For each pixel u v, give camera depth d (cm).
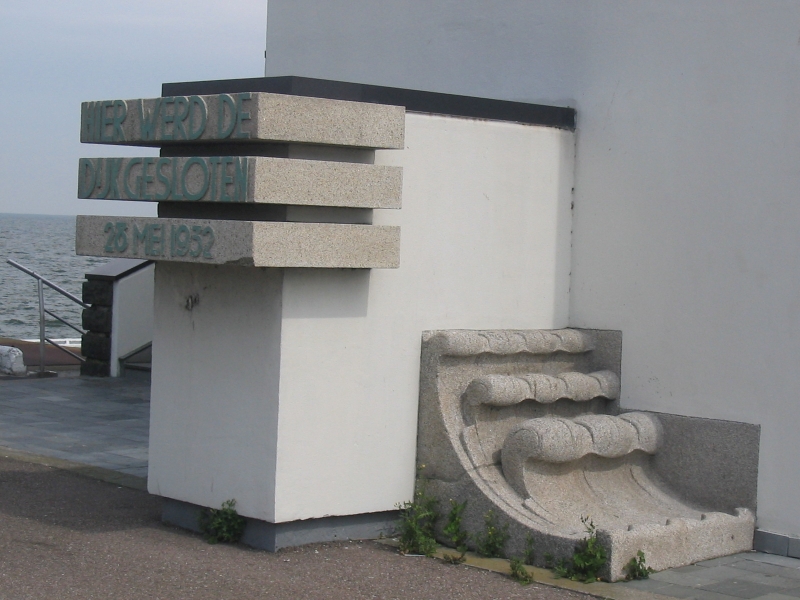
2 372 1520
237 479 698
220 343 708
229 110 649
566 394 773
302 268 676
